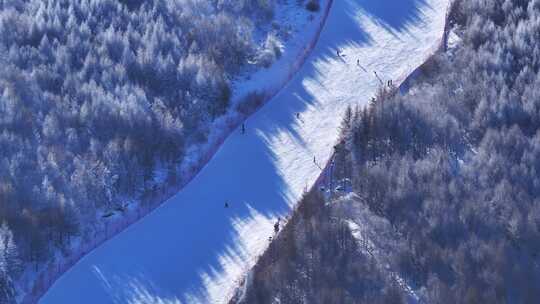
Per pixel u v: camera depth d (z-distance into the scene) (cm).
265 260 12206
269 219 13175
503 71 14850
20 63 14725
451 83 14750
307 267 11844
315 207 12769
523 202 12662
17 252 12069
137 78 14775
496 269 11781
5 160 12975
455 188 12800
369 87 15325
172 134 13950
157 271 12550
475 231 12356
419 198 12675
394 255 12062
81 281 12406
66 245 12700
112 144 13425
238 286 12075
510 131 13612
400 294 11556
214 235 13025
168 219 13262
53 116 13775
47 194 12706
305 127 14625
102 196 13162
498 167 13138
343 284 11688
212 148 14275
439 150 13425
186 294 12250
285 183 13712
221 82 14838
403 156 13375
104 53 14988
